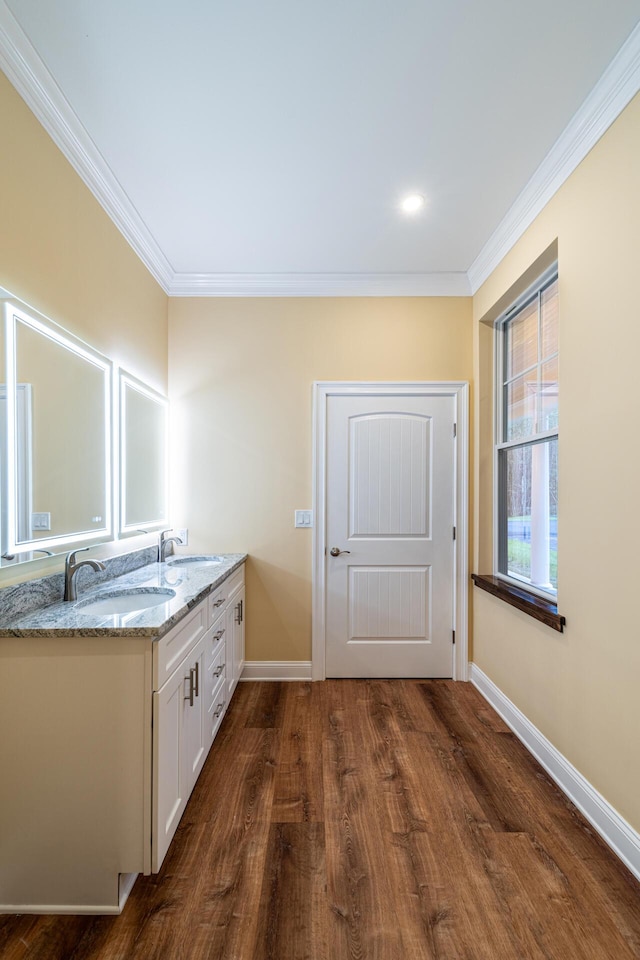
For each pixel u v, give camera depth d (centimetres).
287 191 202
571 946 119
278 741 212
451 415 282
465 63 141
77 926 124
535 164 186
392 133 168
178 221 224
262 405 284
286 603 282
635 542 142
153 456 255
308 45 135
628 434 145
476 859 145
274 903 130
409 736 217
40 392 153
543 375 228
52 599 157
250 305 282
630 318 145
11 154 139
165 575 212
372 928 123
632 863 140
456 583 282
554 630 187
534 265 208
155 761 129
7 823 129
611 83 145
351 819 163
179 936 120
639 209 141
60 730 129
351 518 283
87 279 186
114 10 124
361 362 283
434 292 281
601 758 157
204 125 164
